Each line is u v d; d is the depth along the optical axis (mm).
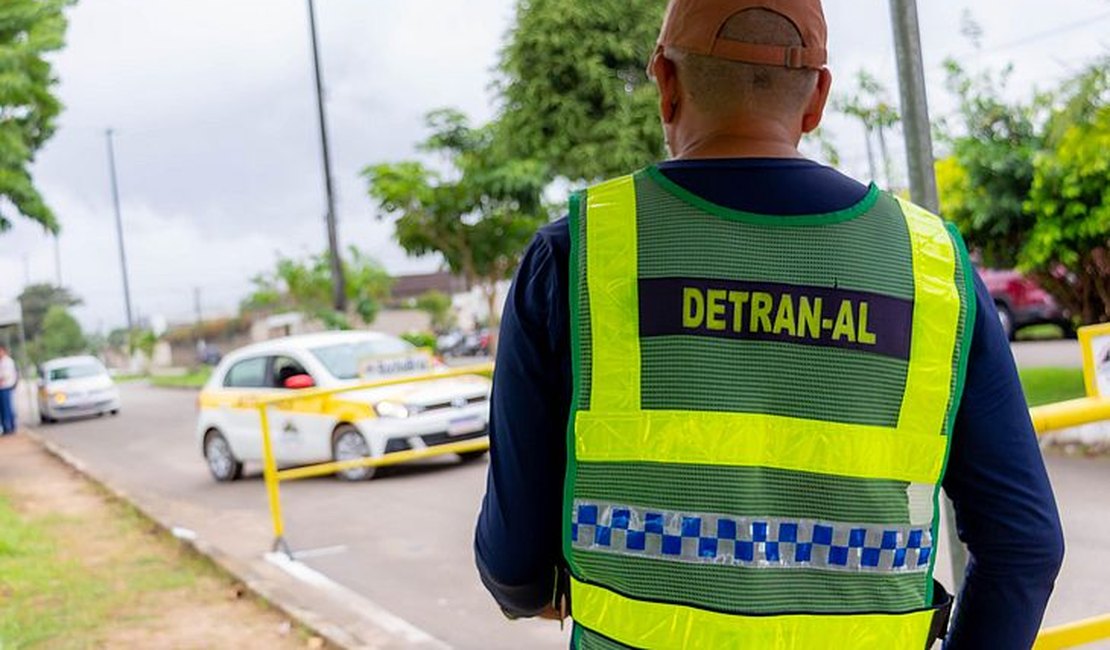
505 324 1696
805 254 1587
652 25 16484
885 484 1553
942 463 1579
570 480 1605
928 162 2865
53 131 16047
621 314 1588
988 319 1637
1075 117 10531
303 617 5941
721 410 1540
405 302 57438
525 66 16688
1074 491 7504
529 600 1773
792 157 1675
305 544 8391
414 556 7730
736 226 1601
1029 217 12312
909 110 2869
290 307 50344
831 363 1552
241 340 59469
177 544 8383
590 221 1646
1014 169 12125
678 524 1533
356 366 11953
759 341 1559
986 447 1596
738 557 1516
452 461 11906
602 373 1582
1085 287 11906
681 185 1646
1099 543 6320
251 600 6504
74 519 10094
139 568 7578
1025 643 1620
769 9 1664
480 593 6598
